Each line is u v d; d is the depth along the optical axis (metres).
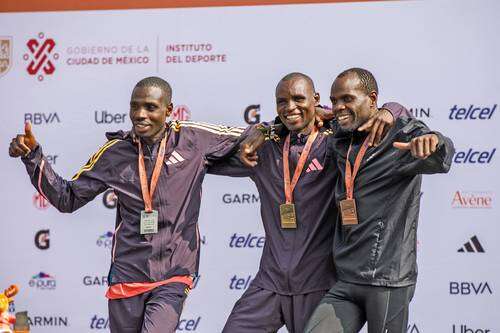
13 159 16.09
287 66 15.59
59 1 16.02
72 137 16.02
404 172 10.81
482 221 15.11
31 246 16.06
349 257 11.25
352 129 11.16
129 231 11.96
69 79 16.03
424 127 10.87
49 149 16.05
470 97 15.12
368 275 11.03
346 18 15.45
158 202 11.89
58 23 16.03
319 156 11.88
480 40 15.10
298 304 11.88
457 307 15.16
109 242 15.94
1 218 16.11
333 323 11.11
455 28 15.16
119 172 12.05
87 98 15.99
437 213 15.19
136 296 11.88
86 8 15.98
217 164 12.52
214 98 15.73
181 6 15.80
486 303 15.10
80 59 16.00
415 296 15.22
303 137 12.02
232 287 15.70
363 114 11.16
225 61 15.72
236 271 15.69
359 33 15.41
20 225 16.08
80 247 15.98
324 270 11.85
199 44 15.77
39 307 16.02
